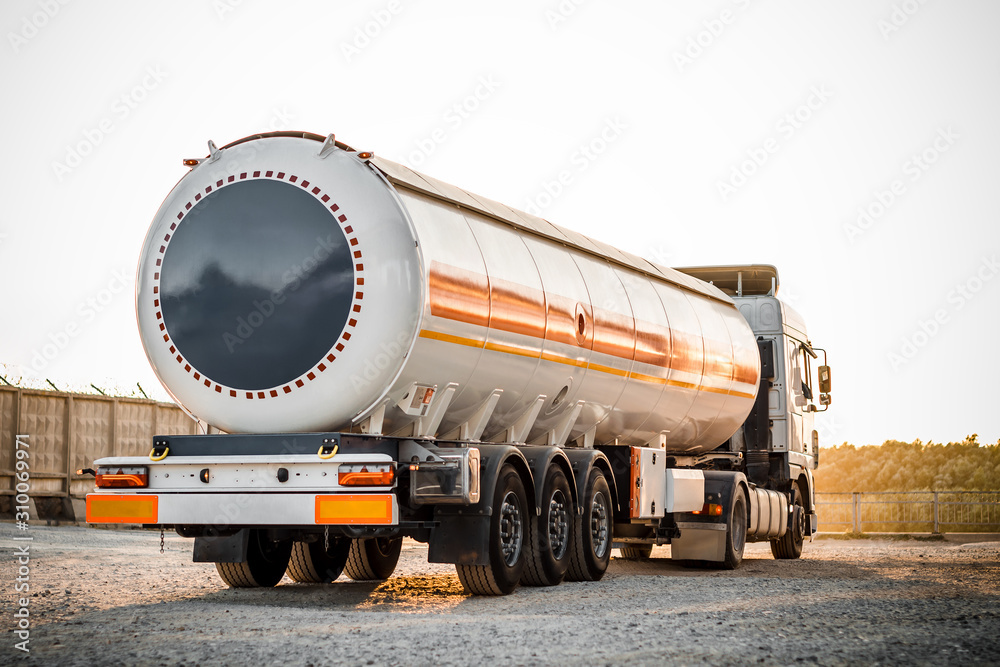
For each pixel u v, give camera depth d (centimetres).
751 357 1656
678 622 828
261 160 932
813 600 994
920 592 1081
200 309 930
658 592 1066
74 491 2025
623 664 657
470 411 1048
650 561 1636
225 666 640
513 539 1038
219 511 910
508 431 1141
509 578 1016
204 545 989
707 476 1480
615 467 1315
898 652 707
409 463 930
